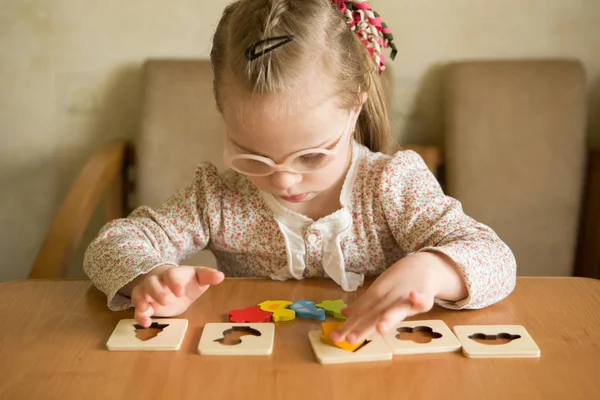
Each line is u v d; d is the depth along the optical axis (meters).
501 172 1.53
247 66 0.83
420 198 0.97
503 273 0.85
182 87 1.54
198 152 1.53
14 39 1.60
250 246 1.02
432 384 0.68
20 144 1.66
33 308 0.85
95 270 0.90
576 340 0.76
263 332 0.77
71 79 1.63
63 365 0.72
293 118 0.83
